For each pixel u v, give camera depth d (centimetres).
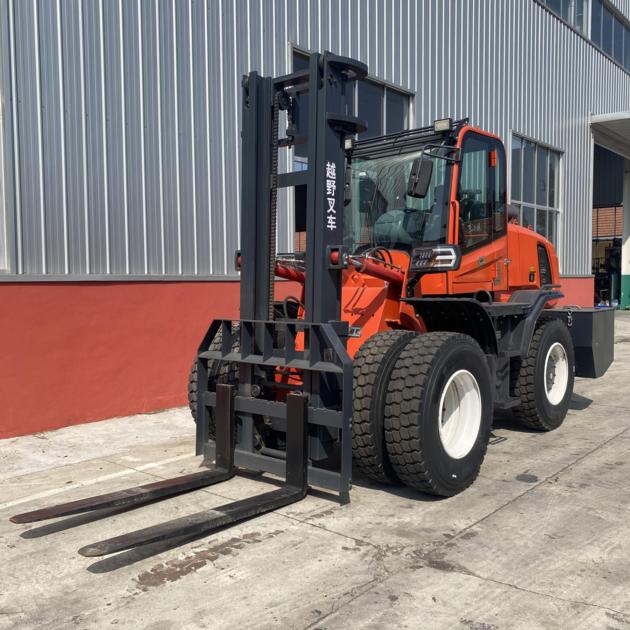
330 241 429
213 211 748
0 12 562
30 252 591
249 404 448
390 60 990
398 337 433
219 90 749
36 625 281
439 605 292
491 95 1249
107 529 383
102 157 643
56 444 570
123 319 662
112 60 647
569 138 1592
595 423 652
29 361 594
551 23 1470
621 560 338
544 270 708
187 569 329
